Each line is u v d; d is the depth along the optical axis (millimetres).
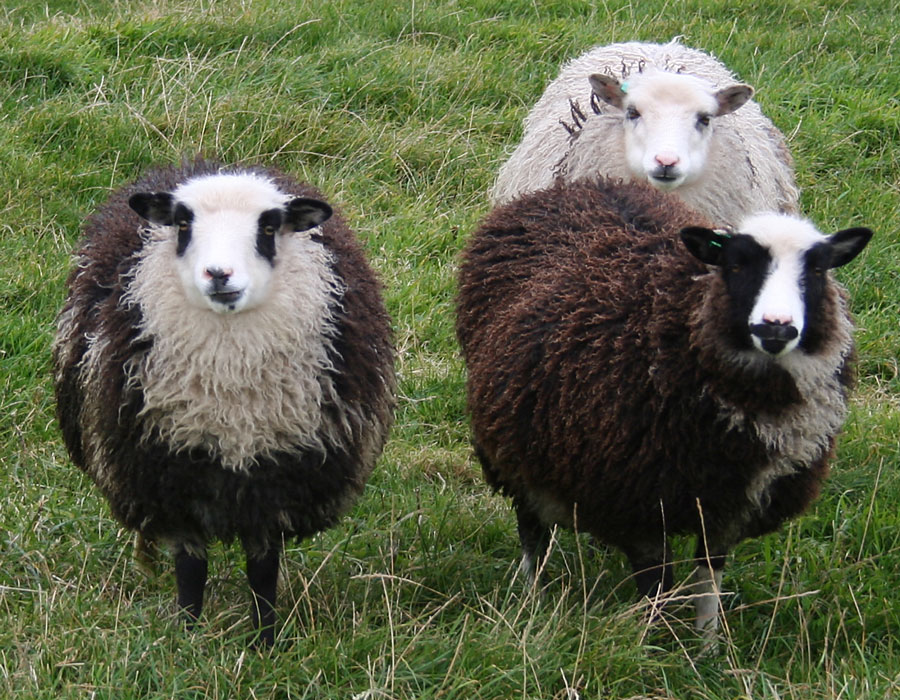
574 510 5699
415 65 11602
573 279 5863
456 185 10320
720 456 5355
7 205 9117
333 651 5117
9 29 11391
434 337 8531
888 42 12844
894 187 10312
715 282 5246
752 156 8219
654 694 5168
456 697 4938
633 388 5383
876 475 7000
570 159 8156
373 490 7004
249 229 5344
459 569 6309
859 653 5492
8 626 5434
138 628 5285
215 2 12711
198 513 5555
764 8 13781
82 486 6887
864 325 8648
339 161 10336
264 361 5391
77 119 10055
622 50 9242
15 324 7980
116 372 5457
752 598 6145
